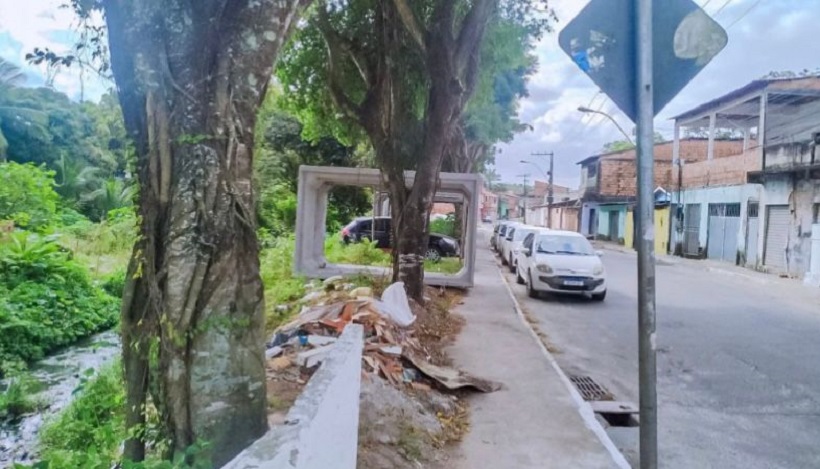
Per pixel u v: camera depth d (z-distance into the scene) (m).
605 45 2.79
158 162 3.14
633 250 32.78
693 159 38.12
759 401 6.33
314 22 10.95
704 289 15.84
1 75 25.78
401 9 9.62
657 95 2.77
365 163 25.17
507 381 6.66
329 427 2.63
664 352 8.54
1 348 9.50
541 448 4.74
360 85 12.84
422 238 10.52
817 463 4.75
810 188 18.55
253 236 3.32
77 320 11.62
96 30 3.23
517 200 96.50
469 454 4.62
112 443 3.49
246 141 3.29
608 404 6.29
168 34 3.14
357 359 3.88
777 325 10.68
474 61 10.55
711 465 4.70
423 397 5.74
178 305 3.09
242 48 3.23
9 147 24.97
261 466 1.80
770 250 20.80
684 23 2.75
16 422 6.76
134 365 3.26
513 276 18.44
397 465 4.16
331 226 27.17
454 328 9.64
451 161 21.66
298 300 11.14
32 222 18.80
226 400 3.14
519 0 11.78
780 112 23.66
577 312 12.17
